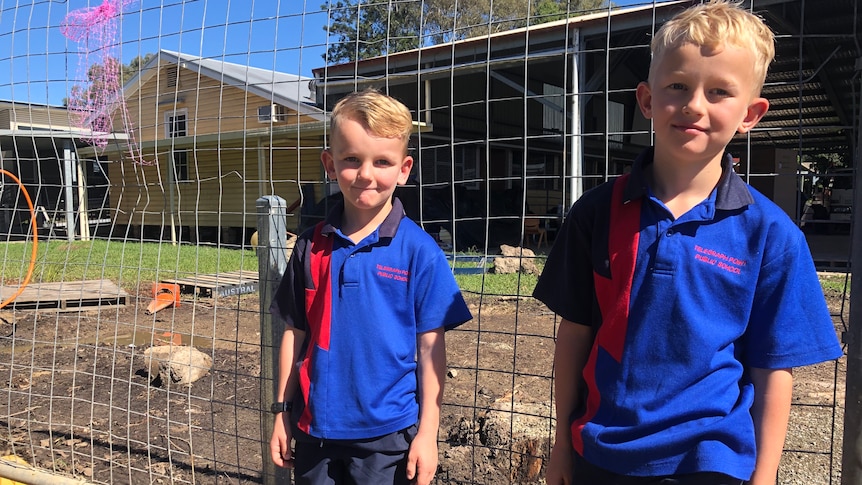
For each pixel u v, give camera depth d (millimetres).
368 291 1948
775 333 1440
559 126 19250
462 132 16594
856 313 1753
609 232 1576
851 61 10484
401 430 1938
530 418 3148
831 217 13555
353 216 2053
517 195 15609
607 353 1554
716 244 1470
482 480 2846
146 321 6566
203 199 15148
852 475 1786
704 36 1396
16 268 8875
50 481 2844
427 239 2021
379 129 1906
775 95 8297
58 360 5047
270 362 2529
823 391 4035
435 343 1951
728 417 1437
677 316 1462
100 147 4000
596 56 11781
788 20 8102
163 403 3998
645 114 1614
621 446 1479
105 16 2828
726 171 1504
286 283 2102
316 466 1968
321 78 2467
